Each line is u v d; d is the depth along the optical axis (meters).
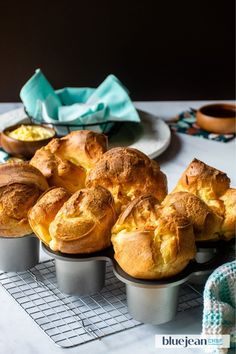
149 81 2.30
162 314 0.97
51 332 0.97
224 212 1.04
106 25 2.20
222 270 0.96
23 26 2.18
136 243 0.94
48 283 1.07
